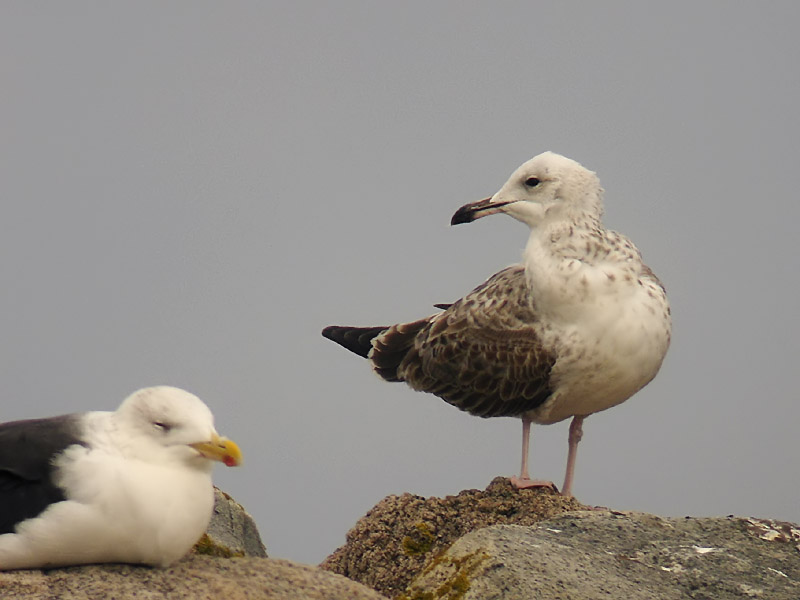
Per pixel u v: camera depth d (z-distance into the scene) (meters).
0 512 10.63
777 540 13.17
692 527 13.37
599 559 12.48
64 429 10.92
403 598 11.75
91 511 10.48
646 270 17.06
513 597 11.44
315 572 11.51
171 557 10.91
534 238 17.08
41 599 10.41
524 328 17.02
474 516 15.52
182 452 10.80
